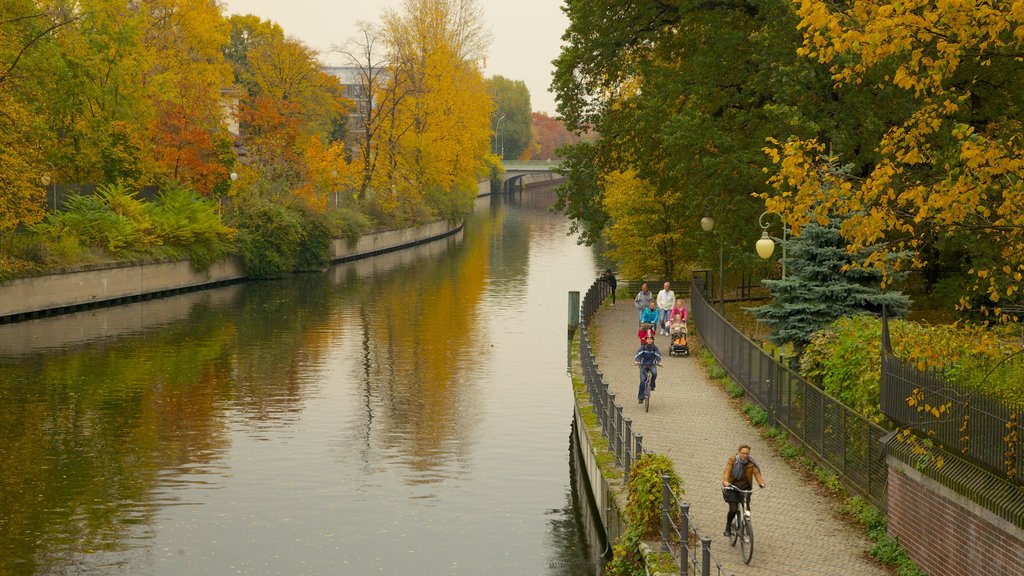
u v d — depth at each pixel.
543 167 193.25
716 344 33.75
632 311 48.19
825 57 13.99
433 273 75.62
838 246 27.66
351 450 28.14
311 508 23.47
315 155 82.88
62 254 55.12
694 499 19.25
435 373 38.50
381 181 95.19
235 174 70.62
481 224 132.12
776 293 28.12
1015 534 12.62
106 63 68.56
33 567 19.81
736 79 39.25
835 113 34.19
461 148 101.62
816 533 17.30
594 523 22.09
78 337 46.16
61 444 28.59
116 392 35.03
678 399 28.39
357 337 46.59
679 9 40.56
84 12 66.50
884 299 27.12
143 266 60.16
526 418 31.73
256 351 42.97
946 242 27.64
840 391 22.91
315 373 38.41
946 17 13.05
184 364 40.03
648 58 44.56
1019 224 13.52
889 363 17.06
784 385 23.70
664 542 16.53
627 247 56.81
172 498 24.06
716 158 36.66
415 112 94.75
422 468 26.55
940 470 14.65
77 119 65.25
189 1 84.00
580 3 41.66
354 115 156.50
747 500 16.50
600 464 21.70
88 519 22.56
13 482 25.14
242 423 31.03
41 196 55.09
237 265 70.50
